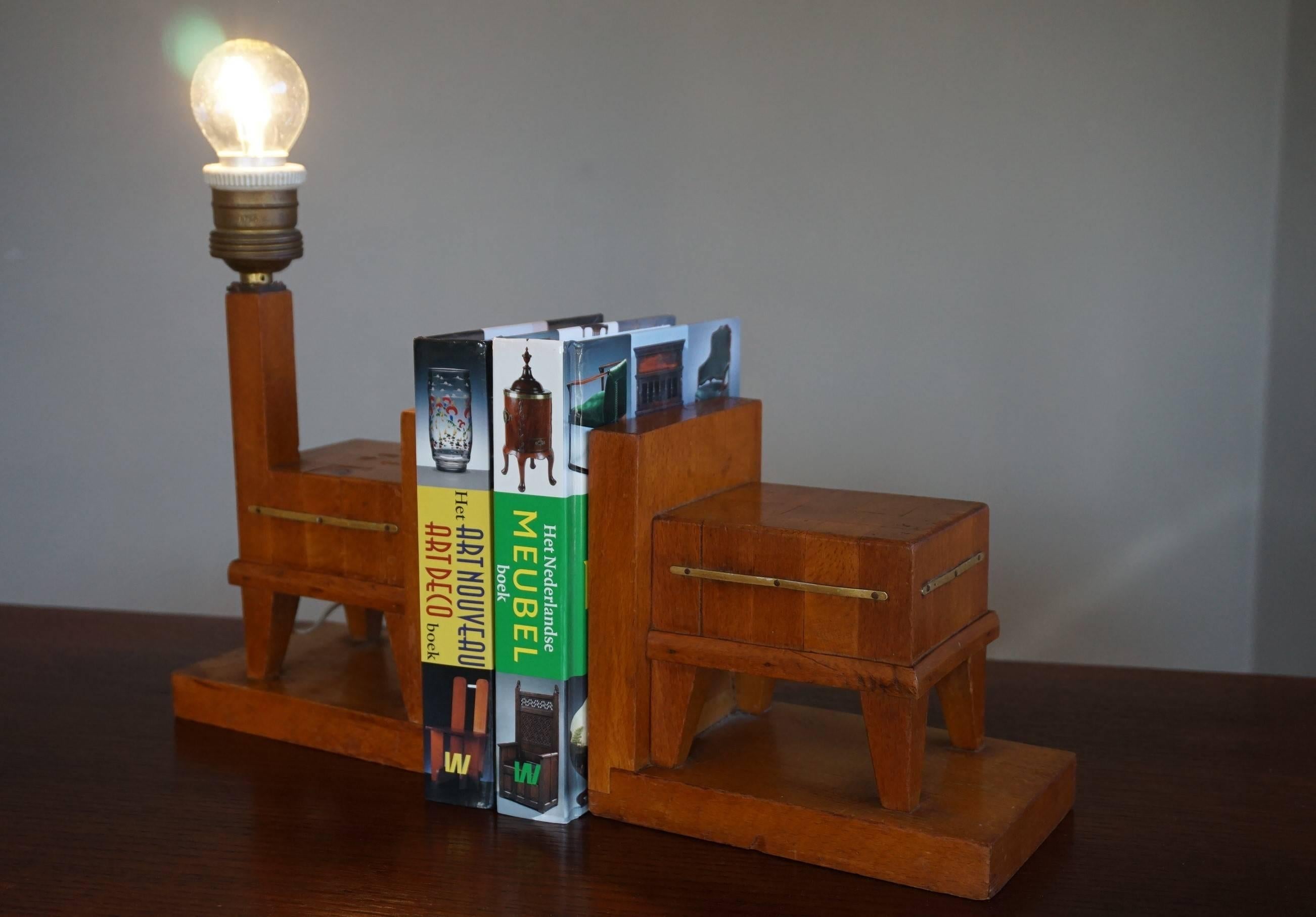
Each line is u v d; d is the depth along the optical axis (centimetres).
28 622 154
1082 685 130
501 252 220
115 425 236
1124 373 207
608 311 219
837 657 94
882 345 213
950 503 105
